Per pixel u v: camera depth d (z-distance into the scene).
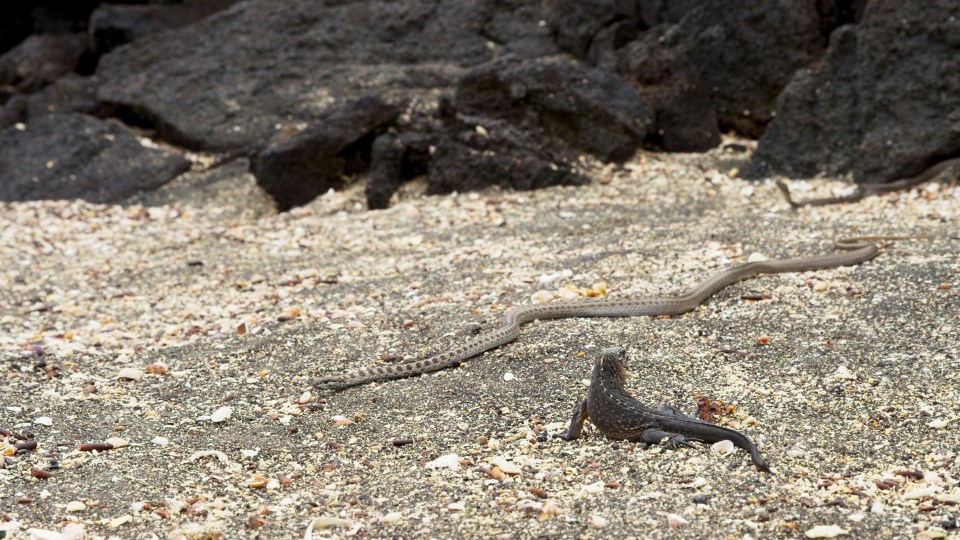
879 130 12.52
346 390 7.20
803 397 6.46
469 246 11.14
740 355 7.16
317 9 17.53
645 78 14.57
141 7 19.50
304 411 6.89
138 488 5.73
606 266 9.66
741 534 4.88
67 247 12.98
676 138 14.37
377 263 10.88
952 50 12.15
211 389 7.40
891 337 7.23
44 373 7.93
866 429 6.01
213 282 10.82
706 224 10.99
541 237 11.19
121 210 14.98
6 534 5.08
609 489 5.41
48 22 22.28
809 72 13.39
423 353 7.79
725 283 8.63
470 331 8.11
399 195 13.73
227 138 16.31
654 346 7.42
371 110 14.34
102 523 5.29
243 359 8.00
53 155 16.55
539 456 5.92
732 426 6.12
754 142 14.68
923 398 6.31
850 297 8.07
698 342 7.47
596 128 13.80
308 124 15.59
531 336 7.85
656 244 10.34
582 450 5.94
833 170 12.78
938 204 11.23
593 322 8.07
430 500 5.44
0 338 9.06
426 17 16.92
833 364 6.89
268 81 16.89
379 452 6.18
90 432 6.61
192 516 5.37
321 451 6.24
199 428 6.68
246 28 17.83
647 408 5.96
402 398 6.96
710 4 14.77
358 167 14.52
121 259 12.22
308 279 10.45
